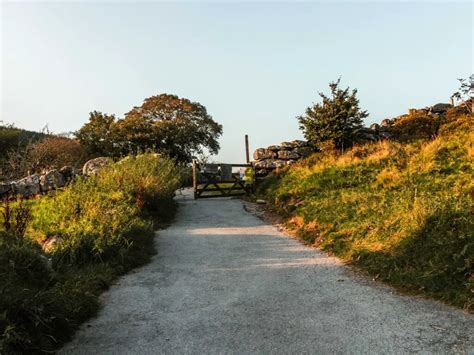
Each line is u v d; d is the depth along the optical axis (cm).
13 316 357
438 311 432
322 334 392
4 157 2311
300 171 1361
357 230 743
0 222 802
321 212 905
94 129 3108
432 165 951
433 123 1560
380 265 593
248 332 402
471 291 450
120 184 1030
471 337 366
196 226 966
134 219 813
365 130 1659
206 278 590
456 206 640
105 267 604
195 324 426
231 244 796
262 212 1127
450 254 534
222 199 1401
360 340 375
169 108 3706
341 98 1600
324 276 587
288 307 468
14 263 459
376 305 462
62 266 564
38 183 1400
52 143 2489
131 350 370
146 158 1285
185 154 3425
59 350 371
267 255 716
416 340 369
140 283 571
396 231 670
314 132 1611
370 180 1033
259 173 1557
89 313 454
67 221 760
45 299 399
